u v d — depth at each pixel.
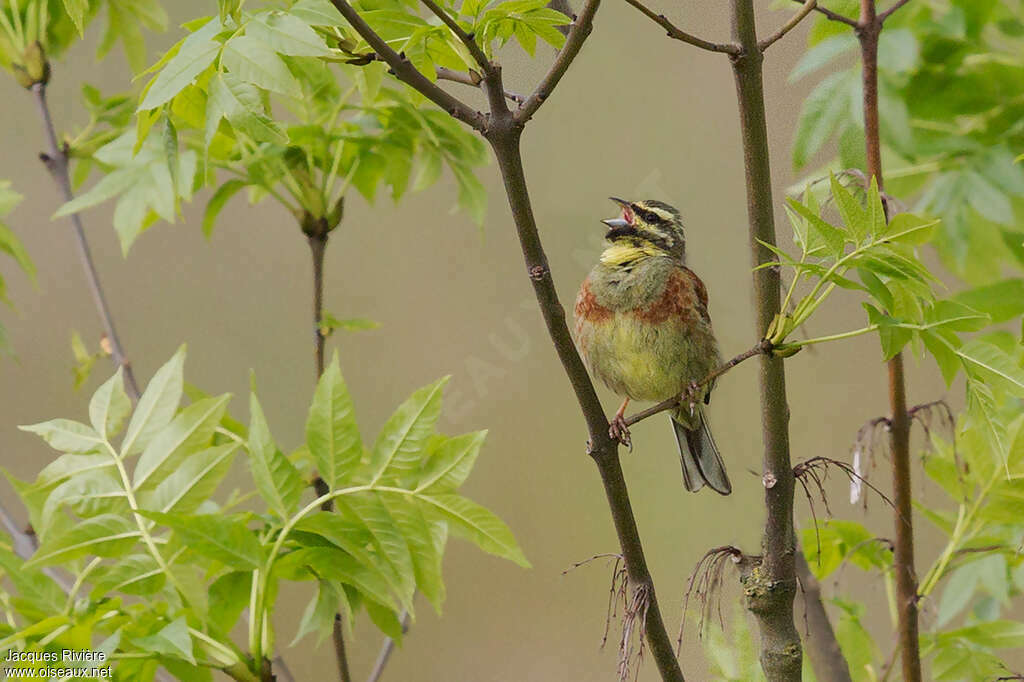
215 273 13.26
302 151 8.76
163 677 7.30
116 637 5.84
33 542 8.30
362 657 12.23
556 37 5.89
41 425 6.69
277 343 13.01
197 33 5.83
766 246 5.80
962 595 8.45
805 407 12.03
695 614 7.45
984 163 8.91
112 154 8.72
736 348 10.80
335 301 13.14
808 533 8.01
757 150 5.90
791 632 6.00
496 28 5.86
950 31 9.13
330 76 8.89
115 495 6.48
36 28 9.45
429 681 11.96
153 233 13.29
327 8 5.73
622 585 6.29
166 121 6.35
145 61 10.41
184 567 6.36
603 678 11.66
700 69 11.57
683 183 11.27
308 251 13.35
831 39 8.53
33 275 9.54
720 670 7.29
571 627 12.11
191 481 6.51
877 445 7.27
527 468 12.57
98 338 12.84
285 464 6.44
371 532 6.43
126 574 6.32
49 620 6.03
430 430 6.52
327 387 6.50
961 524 7.48
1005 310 8.22
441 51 6.14
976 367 5.89
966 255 9.31
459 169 9.34
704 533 11.30
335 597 7.20
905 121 8.31
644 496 12.04
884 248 5.60
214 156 8.93
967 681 7.66
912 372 12.29
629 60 11.73
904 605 6.98
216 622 6.79
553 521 12.41
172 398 6.70
